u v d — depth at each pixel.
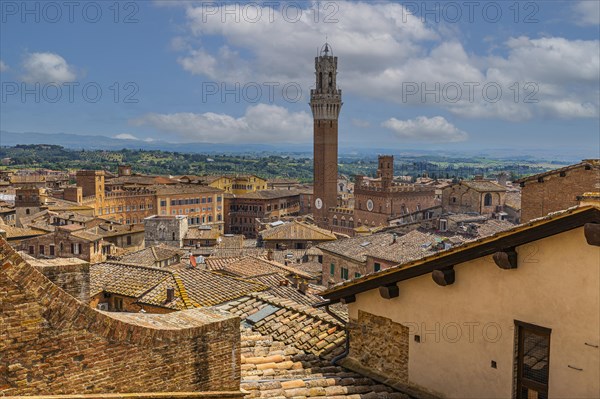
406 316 14.12
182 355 10.47
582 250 10.52
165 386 10.21
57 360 8.82
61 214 115.69
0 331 8.25
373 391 14.02
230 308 22.14
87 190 166.00
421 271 13.40
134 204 176.38
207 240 113.12
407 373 14.16
